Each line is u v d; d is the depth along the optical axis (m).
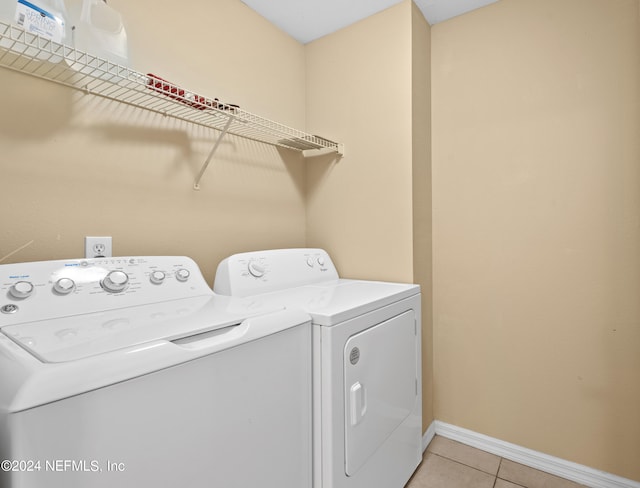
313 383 1.08
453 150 1.92
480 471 1.65
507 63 1.75
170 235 1.43
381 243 1.84
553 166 1.63
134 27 1.29
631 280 1.46
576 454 1.58
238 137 1.74
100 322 0.85
